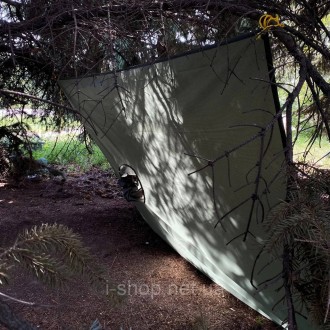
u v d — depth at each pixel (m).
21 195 5.89
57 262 0.85
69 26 2.55
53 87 4.00
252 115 2.13
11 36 2.61
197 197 2.88
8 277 0.77
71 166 7.66
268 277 2.67
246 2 2.31
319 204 1.24
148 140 3.05
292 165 1.45
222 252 3.00
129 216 5.11
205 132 2.47
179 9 2.40
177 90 2.48
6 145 4.71
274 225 1.25
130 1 2.48
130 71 2.83
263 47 1.91
